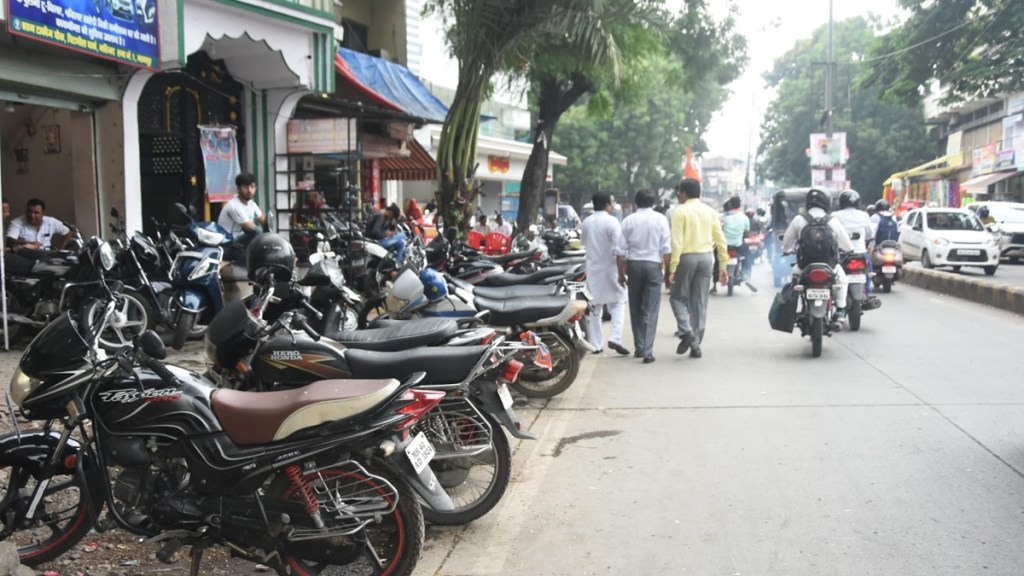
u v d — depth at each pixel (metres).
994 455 5.80
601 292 9.73
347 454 3.88
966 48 25.75
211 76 13.69
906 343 10.41
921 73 26.84
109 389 3.88
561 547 4.53
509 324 7.41
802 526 4.66
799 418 6.89
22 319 8.84
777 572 4.11
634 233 9.47
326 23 13.92
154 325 9.31
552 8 15.14
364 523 3.78
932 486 5.23
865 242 12.27
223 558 4.48
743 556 4.31
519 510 5.09
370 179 19.89
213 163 13.40
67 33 9.38
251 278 5.74
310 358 4.62
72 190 13.69
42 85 10.08
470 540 4.70
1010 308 13.73
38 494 4.20
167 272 9.47
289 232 13.06
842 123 48.28
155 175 13.68
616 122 43.16
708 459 5.89
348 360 4.70
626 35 17.12
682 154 45.88
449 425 4.95
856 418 6.84
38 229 10.91
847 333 11.34
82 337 4.00
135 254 8.99
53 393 3.96
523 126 39.38
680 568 4.20
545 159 20.47
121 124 11.18
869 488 5.22
